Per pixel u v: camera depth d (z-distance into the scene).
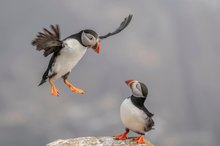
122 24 9.83
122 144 10.46
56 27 8.65
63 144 10.86
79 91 9.60
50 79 9.38
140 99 10.00
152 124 10.13
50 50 9.16
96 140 10.80
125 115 10.11
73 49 9.10
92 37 9.14
